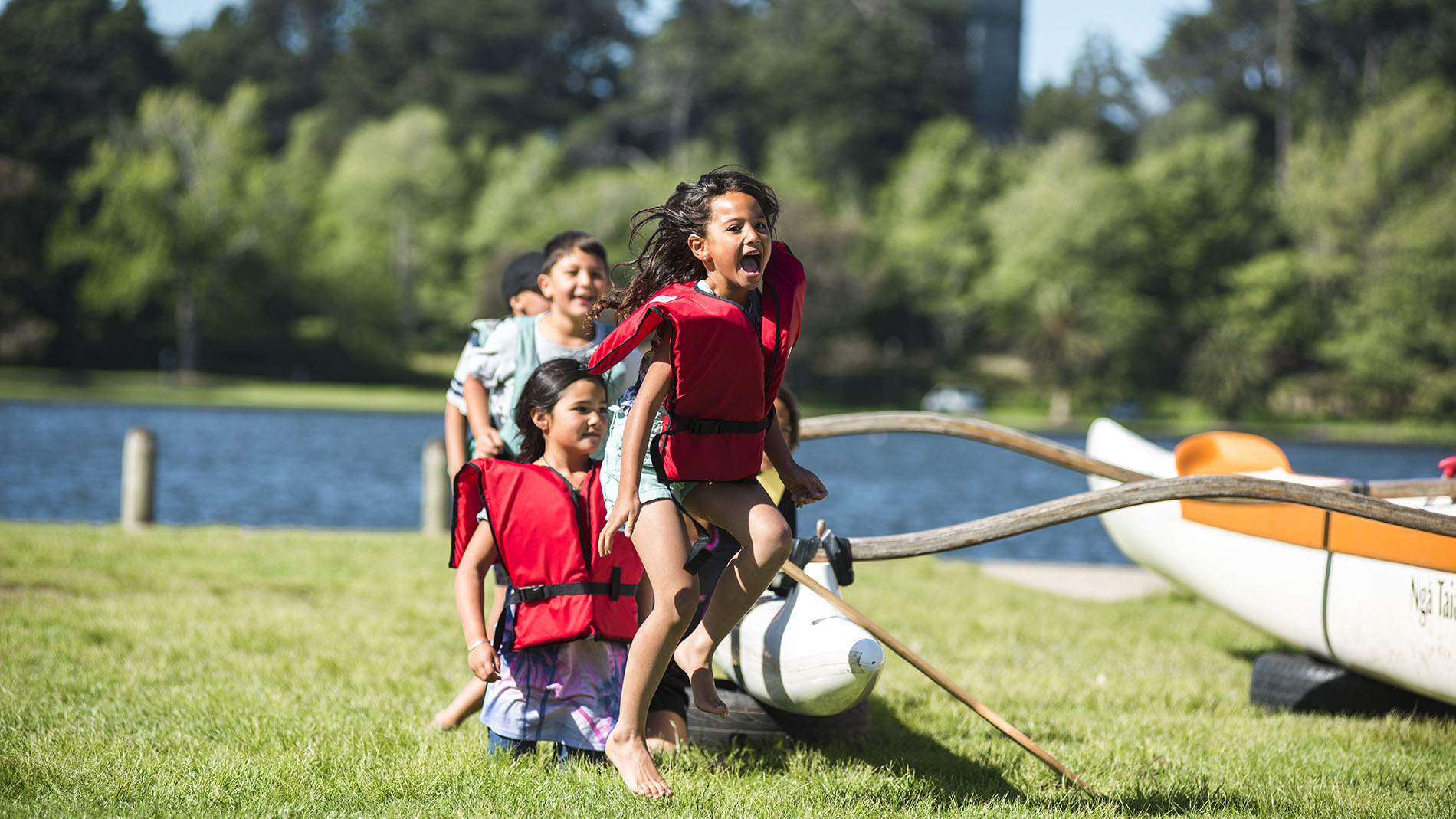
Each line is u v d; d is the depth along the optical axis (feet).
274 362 347.15
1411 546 26.30
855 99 421.59
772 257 18.93
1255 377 331.98
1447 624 25.26
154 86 401.29
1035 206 357.00
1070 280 352.49
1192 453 33.24
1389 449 253.44
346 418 227.61
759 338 18.21
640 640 18.81
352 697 26.48
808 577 22.44
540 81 474.08
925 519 89.92
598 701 21.52
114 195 306.76
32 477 95.20
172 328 345.72
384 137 368.89
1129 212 354.95
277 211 328.70
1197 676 32.96
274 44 494.18
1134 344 356.38
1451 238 287.69
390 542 55.62
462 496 21.40
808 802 19.92
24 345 313.32
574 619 21.18
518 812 18.52
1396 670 27.02
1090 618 42.27
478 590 21.26
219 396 283.38
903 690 29.63
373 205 362.12
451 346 383.65
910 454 179.11
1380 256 304.71
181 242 314.14
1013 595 47.24
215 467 111.96
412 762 21.22
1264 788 21.95
